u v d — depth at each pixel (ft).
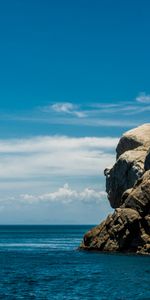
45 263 289.12
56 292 177.88
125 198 334.85
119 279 209.87
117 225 317.01
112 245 322.34
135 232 311.06
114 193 437.99
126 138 453.99
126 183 410.31
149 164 360.69
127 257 293.64
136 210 311.06
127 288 185.98
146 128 458.09
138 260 277.85
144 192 310.24
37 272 241.55
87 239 354.74
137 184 330.34
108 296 169.27
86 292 177.68
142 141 434.71
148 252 303.07
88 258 302.04
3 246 489.67
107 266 256.11
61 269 253.24
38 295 171.83
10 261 306.35
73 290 182.29
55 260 308.40
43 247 469.57
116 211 322.55
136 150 419.95
